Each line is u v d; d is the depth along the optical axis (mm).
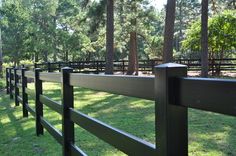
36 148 5227
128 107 9086
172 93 1674
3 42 38375
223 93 1362
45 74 5082
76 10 45000
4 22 36562
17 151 5141
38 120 5973
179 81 1630
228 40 21109
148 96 1896
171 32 15641
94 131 2707
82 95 12281
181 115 1702
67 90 3592
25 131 6398
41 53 43812
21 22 38406
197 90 1509
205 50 18047
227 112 1345
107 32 18203
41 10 43938
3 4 38188
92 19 21266
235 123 6484
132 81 2076
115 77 2309
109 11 18141
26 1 43312
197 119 6992
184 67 1669
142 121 6922
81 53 44281
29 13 42531
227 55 32781
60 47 44125
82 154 3047
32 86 14883
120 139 2225
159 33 50156
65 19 44531
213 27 21094
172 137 1690
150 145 1869
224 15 21000
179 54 40031
